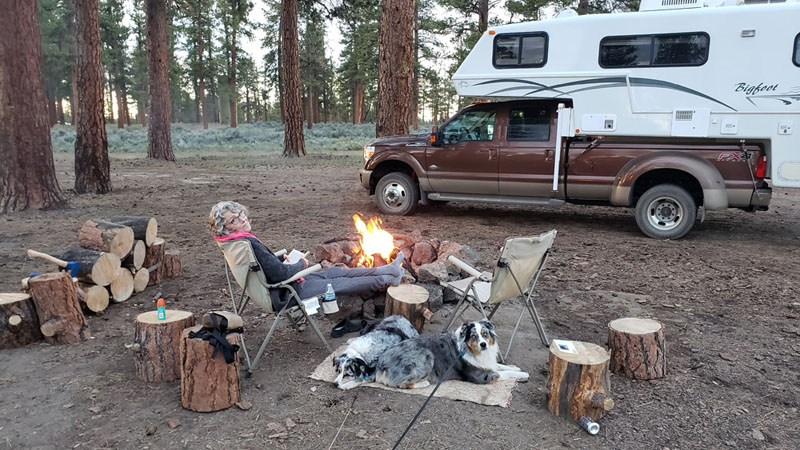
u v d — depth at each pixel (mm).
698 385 3582
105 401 3297
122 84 59438
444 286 4629
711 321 4781
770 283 5902
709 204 7703
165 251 6035
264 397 3367
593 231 8734
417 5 42750
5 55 9117
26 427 3000
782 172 7496
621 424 3096
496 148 8812
